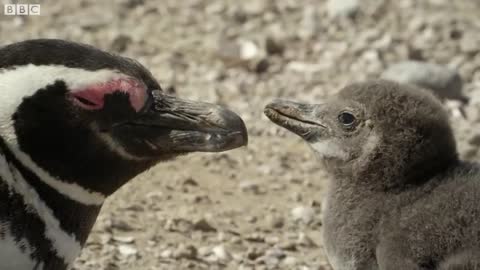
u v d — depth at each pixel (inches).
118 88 347.9
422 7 857.5
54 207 345.1
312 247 533.6
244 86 727.7
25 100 335.0
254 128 669.3
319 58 770.2
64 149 342.6
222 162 621.6
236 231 541.3
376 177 470.9
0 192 333.4
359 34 804.6
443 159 468.4
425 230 438.9
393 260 442.6
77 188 349.1
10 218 334.6
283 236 541.3
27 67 337.4
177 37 802.8
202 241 528.7
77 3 857.5
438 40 793.6
